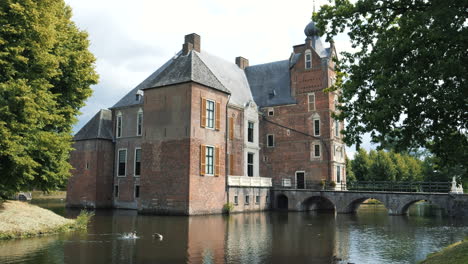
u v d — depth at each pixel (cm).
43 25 1873
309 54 4247
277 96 4403
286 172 4212
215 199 3231
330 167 3981
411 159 7231
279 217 3050
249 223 2514
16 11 1759
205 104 3228
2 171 1841
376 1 1539
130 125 3981
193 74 3175
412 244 1730
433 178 6272
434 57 1356
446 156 1480
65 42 2256
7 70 1764
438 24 1252
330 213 3678
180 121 3111
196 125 3111
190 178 2998
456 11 1196
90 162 3928
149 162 3244
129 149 3947
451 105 1292
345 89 1636
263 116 4412
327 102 4072
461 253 1170
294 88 4288
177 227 2228
